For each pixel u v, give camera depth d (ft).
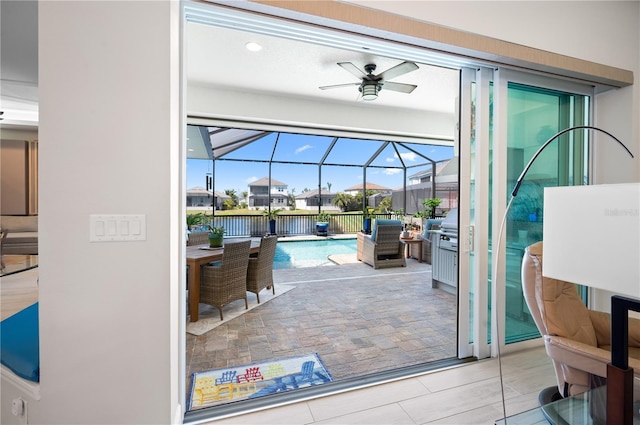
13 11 5.88
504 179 7.91
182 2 5.33
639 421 3.51
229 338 9.22
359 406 5.99
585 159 9.27
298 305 12.26
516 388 6.54
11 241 11.05
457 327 7.88
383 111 21.61
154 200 4.60
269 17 5.76
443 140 25.26
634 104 8.86
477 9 6.97
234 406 6.01
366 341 9.04
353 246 30.86
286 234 36.88
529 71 8.00
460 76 7.86
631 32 8.95
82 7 4.31
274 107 19.01
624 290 1.66
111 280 4.49
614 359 2.54
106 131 4.42
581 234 1.88
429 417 5.67
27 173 11.14
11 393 4.75
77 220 4.34
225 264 10.69
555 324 5.38
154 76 4.57
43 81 4.20
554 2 7.84
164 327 4.69
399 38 6.48
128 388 4.59
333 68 14.78
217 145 26.71
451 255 13.76
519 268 8.21
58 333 4.34
